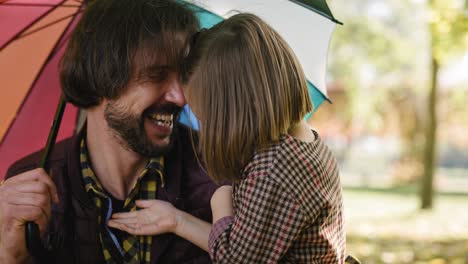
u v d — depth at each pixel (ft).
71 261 7.37
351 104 53.72
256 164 6.98
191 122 8.46
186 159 8.00
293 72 7.38
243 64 7.15
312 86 8.59
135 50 7.06
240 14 7.55
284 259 7.10
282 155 6.93
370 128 62.44
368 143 72.08
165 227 7.32
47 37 8.21
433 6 30.99
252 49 7.18
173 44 7.20
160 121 7.35
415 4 45.93
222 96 7.21
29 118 8.41
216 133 7.24
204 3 8.07
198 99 7.36
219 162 7.32
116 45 7.06
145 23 7.13
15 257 7.12
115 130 7.27
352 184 63.46
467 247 28.37
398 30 48.60
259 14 8.16
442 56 32.01
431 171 40.93
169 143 7.45
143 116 7.24
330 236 7.22
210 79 7.27
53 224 7.39
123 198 7.65
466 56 32.65
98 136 7.47
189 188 7.82
